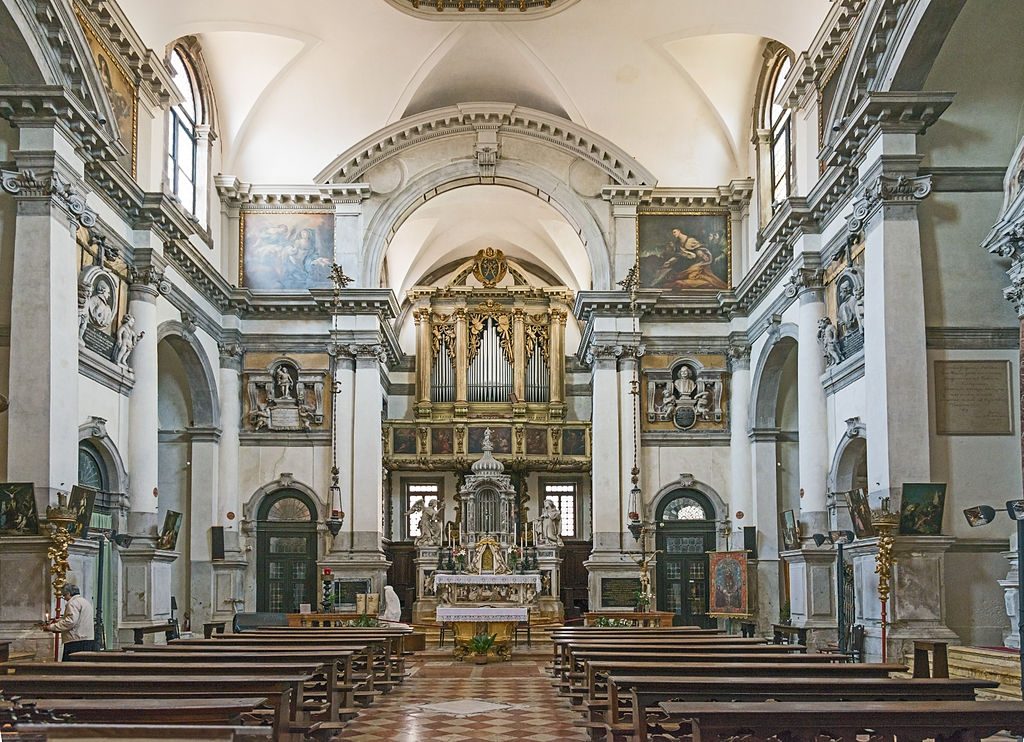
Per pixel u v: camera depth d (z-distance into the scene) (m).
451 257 36.03
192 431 25.20
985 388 15.73
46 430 15.27
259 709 8.55
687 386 27.00
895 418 15.45
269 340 26.78
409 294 33.38
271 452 26.53
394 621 24.38
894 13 15.30
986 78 15.92
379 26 23.92
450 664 20.67
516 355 33.00
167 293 21.86
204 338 24.77
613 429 26.58
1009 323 15.82
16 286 15.45
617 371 26.81
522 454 32.31
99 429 17.84
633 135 26.83
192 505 25.05
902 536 14.86
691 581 26.53
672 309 26.88
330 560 25.70
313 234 26.84
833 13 18.33
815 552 19.59
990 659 13.15
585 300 26.67
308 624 21.31
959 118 16.14
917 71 15.44
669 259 27.11
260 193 26.59
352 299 26.31
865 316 16.48
